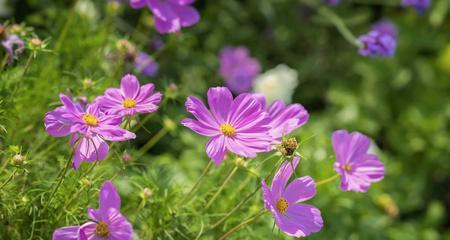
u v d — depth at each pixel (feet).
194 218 2.72
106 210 2.22
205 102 4.72
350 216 3.95
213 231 2.78
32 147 2.82
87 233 2.22
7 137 2.73
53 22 3.76
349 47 5.62
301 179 2.39
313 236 3.59
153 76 3.88
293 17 5.44
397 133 5.26
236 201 2.86
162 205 2.70
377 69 5.47
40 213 2.46
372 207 4.09
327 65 5.66
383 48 3.62
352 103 5.30
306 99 5.55
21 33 2.91
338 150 2.60
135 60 3.20
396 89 5.45
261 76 4.83
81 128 2.24
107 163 2.75
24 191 2.55
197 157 3.96
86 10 3.66
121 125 2.73
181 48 4.36
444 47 5.59
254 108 2.41
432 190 5.19
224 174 2.91
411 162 5.20
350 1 5.54
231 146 2.36
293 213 2.37
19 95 2.82
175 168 3.67
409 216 5.07
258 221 2.87
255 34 5.42
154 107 2.36
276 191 2.33
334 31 5.57
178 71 4.69
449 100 5.40
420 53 5.81
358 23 5.57
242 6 5.35
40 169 2.69
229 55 5.04
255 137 2.38
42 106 2.93
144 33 4.35
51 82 3.06
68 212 2.42
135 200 2.78
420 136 5.21
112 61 3.25
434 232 4.72
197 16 3.02
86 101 2.73
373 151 4.48
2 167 2.48
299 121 2.54
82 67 3.18
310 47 5.63
